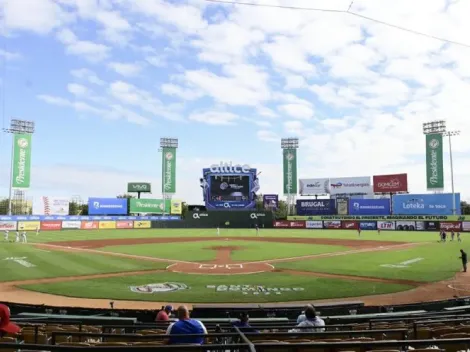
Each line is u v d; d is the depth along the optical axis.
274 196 100.56
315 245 47.88
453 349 8.05
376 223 84.62
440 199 83.81
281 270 28.81
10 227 76.06
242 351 5.46
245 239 56.91
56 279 25.30
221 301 19.67
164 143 99.81
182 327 6.94
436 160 86.50
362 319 12.38
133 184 106.19
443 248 44.50
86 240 54.31
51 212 85.62
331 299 20.05
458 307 14.65
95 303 19.42
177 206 100.62
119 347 4.34
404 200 86.75
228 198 88.56
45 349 4.40
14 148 80.94
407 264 31.67
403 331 8.06
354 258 35.53
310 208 93.69
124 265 31.03
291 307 14.61
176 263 32.25
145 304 19.25
